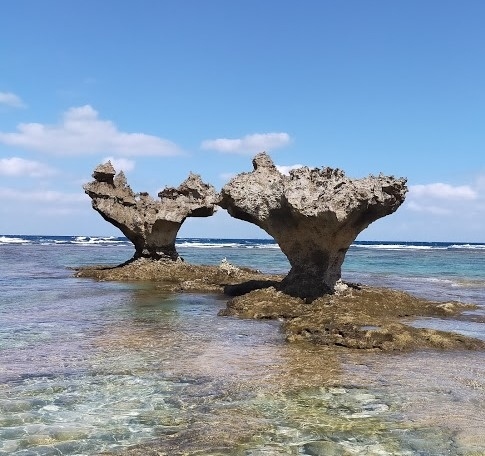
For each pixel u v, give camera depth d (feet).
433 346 43.37
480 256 244.42
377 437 24.86
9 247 293.23
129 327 51.31
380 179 61.00
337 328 46.47
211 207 114.93
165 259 113.09
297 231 64.80
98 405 28.86
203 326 52.11
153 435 24.98
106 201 111.96
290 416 27.43
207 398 30.07
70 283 95.35
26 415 27.32
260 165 74.23
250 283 79.82
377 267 159.53
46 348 41.75
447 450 23.50
